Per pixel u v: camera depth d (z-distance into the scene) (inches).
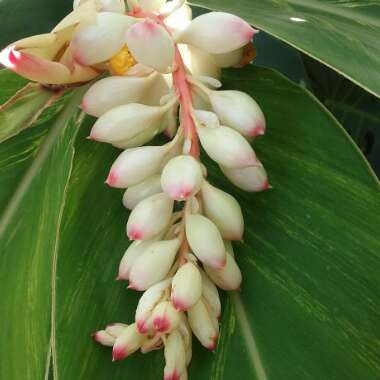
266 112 13.8
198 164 11.3
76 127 14.6
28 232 13.6
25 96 12.7
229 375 13.1
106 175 14.6
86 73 12.4
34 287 13.2
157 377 13.6
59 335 13.3
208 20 11.8
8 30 18.3
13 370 12.9
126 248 14.1
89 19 11.4
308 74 22.1
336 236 13.0
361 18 14.0
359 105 22.3
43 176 14.1
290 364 12.9
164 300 11.5
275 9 14.0
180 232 11.8
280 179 13.4
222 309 13.4
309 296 13.0
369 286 12.7
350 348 12.7
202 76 12.6
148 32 11.0
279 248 13.3
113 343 12.8
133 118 11.8
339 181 13.1
